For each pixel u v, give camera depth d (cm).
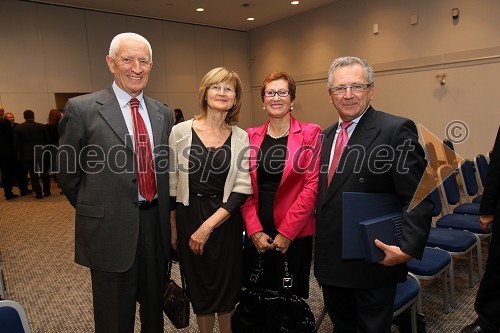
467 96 629
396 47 718
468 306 242
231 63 1040
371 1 745
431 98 678
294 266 176
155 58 902
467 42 617
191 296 170
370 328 137
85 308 263
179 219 168
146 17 873
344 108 136
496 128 599
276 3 793
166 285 172
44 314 256
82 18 782
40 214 526
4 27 695
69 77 775
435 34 657
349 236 128
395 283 138
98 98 149
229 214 163
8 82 707
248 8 818
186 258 169
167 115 169
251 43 1054
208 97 165
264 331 171
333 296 158
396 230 128
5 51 700
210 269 166
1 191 703
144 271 158
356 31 781
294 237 163
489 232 263
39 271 332
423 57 678
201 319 173
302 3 806
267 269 180
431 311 238
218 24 967
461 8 616
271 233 176
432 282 280
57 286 301
